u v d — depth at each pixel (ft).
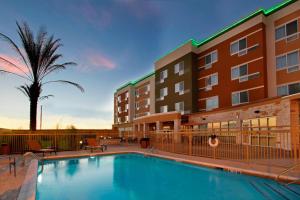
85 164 40.09
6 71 54.70
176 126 79.77
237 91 78.07
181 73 103.04
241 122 62.59
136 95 166.20
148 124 105.19
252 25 74.74
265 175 24.72
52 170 35.01
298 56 62.64
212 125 75.77
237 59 79.20
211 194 23.16
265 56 71.05
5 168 30.86
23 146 49.83
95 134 61.00
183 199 22.07
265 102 53.62
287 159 33.42
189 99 96.32
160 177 30.94
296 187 22.45
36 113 56.70
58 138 54.54
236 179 27.81
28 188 19.89
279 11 68.64
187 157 39.86
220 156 38.24
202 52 96.27
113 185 27.09
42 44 57.72
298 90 61.93
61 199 21.98
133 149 57.72
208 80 91.81
